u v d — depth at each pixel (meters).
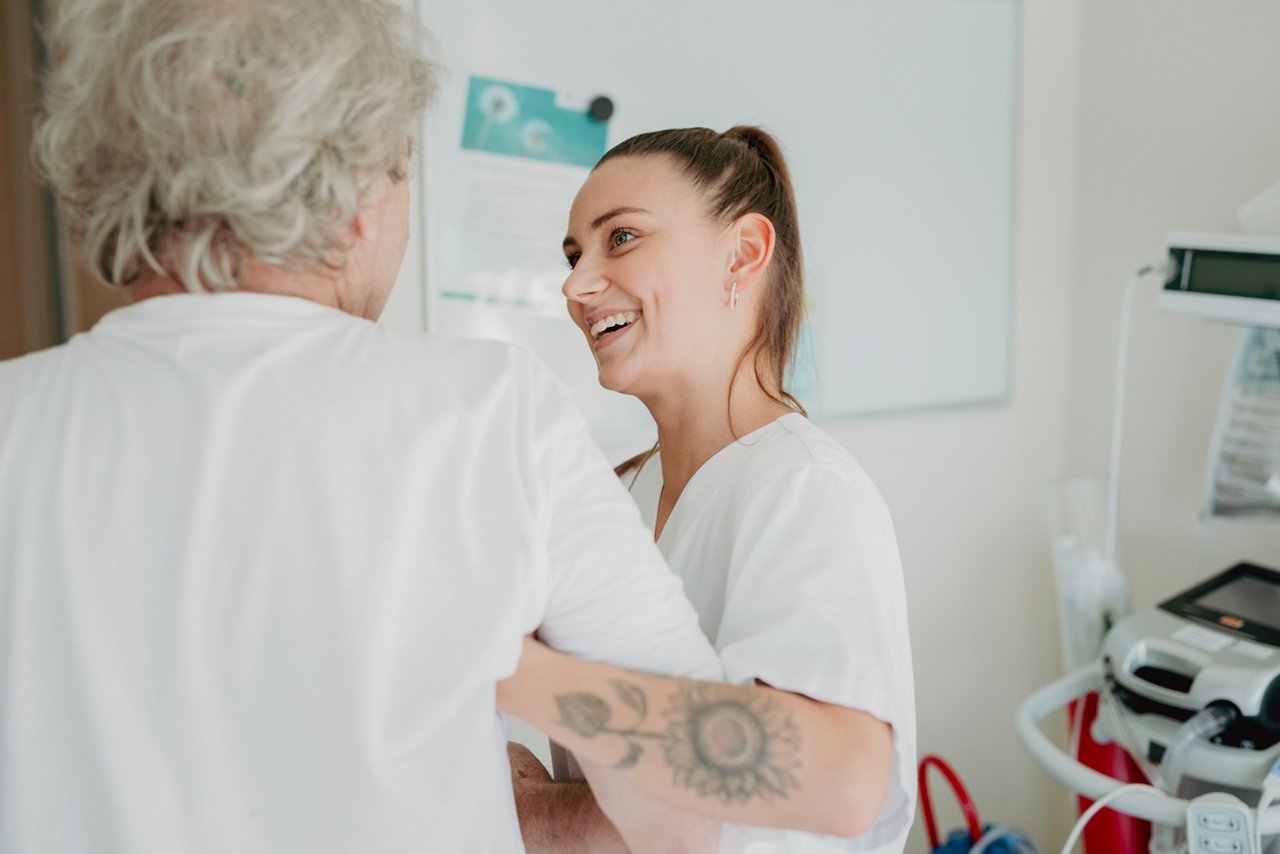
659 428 1.01
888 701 0.69
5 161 1.50
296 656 0.57
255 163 0.58
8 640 0.57
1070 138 2.19
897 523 2.07
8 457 0.59
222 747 0.57
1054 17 2.13
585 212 0.96
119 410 0.60
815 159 1.87
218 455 0.58
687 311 0.93
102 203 0.61
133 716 0.56
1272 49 1.81
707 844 0.70
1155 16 2.01
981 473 2.18
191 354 0.61
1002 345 2.16
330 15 0.61
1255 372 1.76
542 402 0.66
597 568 0.64
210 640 0.57
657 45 1.70
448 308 1.58
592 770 0.68
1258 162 1.85
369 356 0.63
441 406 0.62
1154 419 2.08
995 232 2.11
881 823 0.76
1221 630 1.47
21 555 0.57
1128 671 1.47
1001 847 1.78
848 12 1.88
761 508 0.79
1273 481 1.74
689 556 0.89
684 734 0.62
